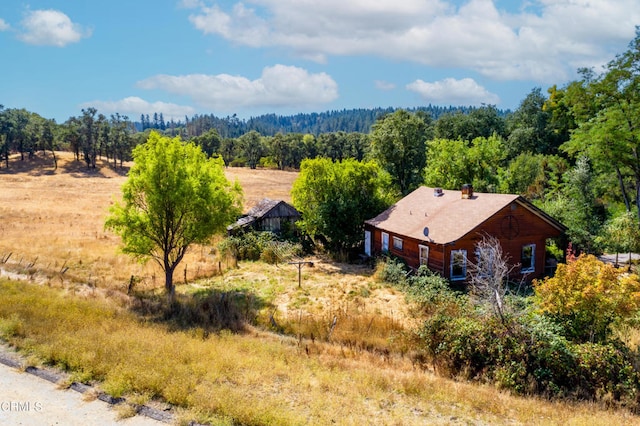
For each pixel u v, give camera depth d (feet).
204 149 476.54
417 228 89.81
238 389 35.50
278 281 84.53
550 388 40.81
